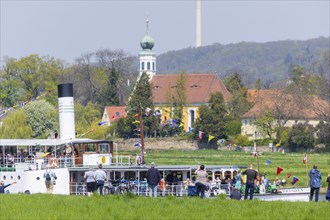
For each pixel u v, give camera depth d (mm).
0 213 150750
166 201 165000
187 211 153000
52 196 175375
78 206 158250
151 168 186750
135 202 163125
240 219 146500
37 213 150750
